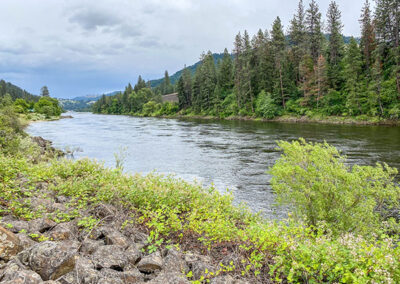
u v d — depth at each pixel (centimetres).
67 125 5481
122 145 2652
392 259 305
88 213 551
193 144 2667
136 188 668
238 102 6644
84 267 323
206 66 8725
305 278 354
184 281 317
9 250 327
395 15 4444
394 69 4100
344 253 345
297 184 724
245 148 2359
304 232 462
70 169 843
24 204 521
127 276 333
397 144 2211
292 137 2855
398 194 643
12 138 1564
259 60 7212
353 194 649
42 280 283
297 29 6425
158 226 462
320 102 5072
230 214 683
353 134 2870
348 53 4666
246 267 367
